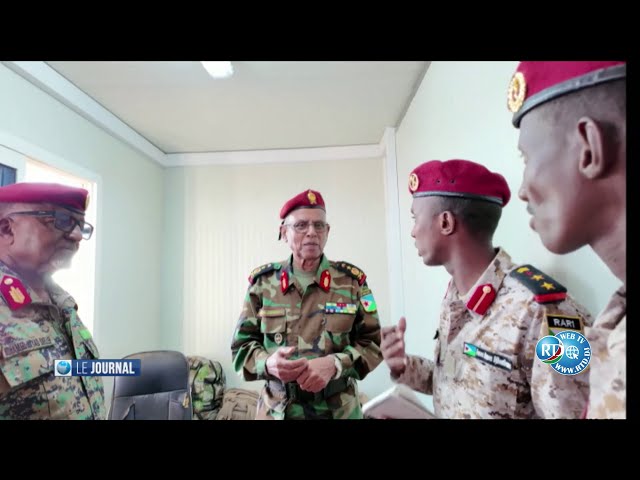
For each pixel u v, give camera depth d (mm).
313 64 1158
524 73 627
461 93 941
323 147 1502
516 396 642
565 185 586
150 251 1435
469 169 757
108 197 1431
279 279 1106
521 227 717
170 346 1390
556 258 629
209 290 1409
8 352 845
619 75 547
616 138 547
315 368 963
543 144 605
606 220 563
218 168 1472
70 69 1201
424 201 790
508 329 658
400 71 1204
